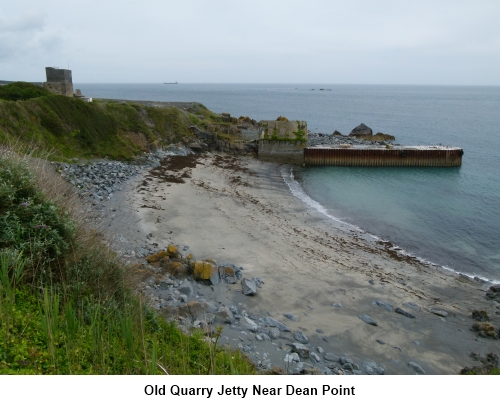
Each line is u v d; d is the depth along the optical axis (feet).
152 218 80.94
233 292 54.34
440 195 122.93
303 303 54.39
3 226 29.66
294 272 63.72
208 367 29.27
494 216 103.50
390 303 57.11
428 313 55.62
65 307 26.99
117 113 148.77
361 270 67.82
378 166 162.71
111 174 109.91
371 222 96.27
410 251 79.92
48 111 123.65
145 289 48.24
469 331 52.13
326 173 149.69
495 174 153.07
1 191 30.68
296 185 129.70
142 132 148.97
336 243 80.12
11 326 24.11
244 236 77.41
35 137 113.39
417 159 162.71
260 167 149.59
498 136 271.28
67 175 98.07
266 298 54.29
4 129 107.65
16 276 26.89
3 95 134.62
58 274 30.78
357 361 42.83
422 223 97.25
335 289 59.52
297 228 86.63
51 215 32.09
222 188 112.88
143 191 99.60
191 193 102.83
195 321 43.34
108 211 80.59
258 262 65.92
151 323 33.14
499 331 51.62
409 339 48.80
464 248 82.69
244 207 97.14
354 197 118.32
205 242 72.13
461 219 100.78
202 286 54.24
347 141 205.57
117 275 35.04
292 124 162.71
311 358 41.27
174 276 54.65
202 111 218.59
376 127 324.80
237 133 176.24
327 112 470.80
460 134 281.33
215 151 163.84
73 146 123.03
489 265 75.10
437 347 47.78
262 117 397.80
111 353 25.71
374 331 49.47
